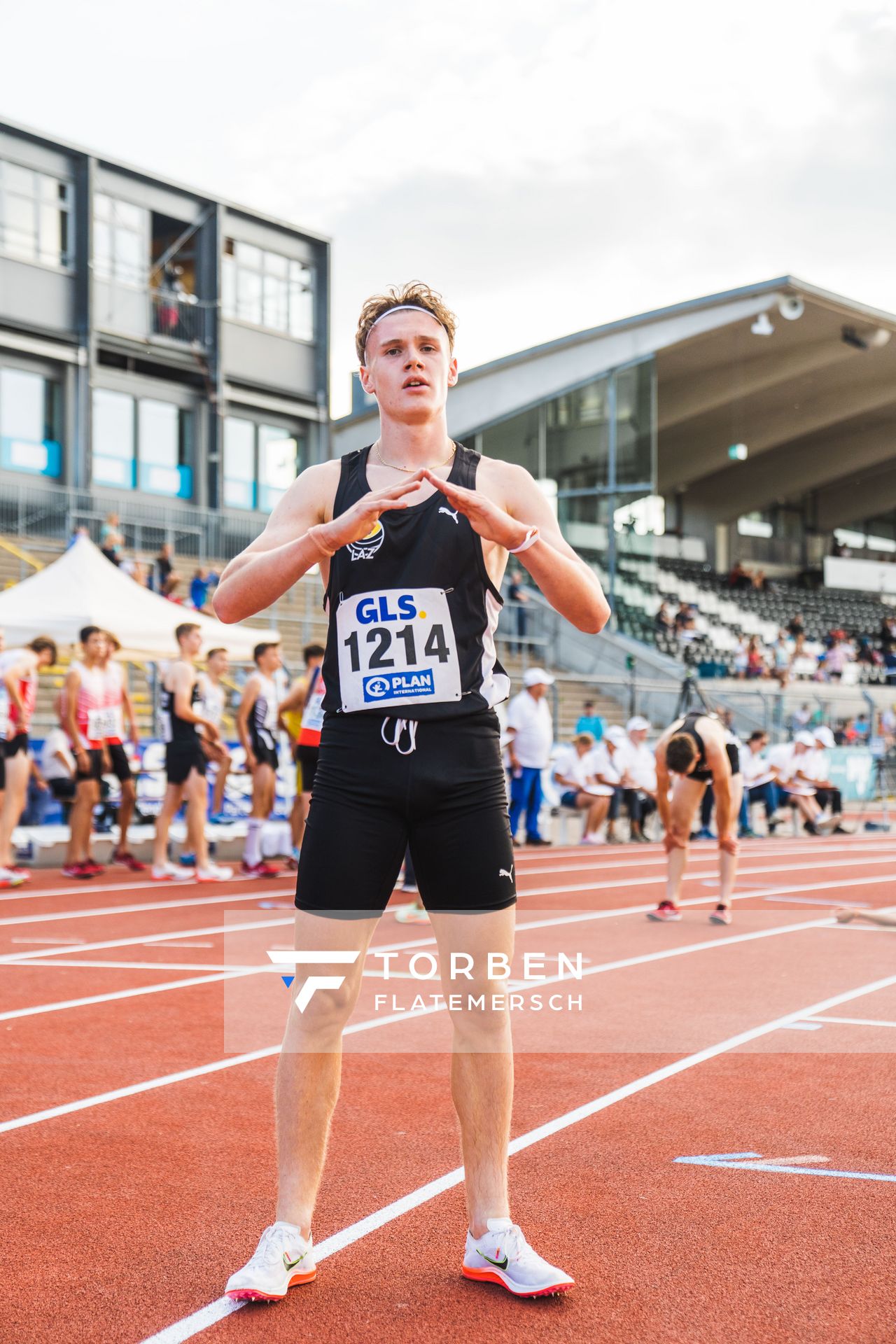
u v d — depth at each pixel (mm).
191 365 29953
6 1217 3098
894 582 46438
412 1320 2535
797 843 16672
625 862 13062
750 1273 2754
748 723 23250
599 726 17516
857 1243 2924
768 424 39250
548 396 29016
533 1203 3199
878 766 21438
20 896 9648
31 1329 2494
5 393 27062
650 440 27906
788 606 39719
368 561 2691
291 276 32219
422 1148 3648
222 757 12578
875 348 31797
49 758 11531
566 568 2654
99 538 24453
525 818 14875
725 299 27312
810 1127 3865
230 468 31062
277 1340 2447
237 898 9562
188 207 30016
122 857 11672
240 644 14250
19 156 27047
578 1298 2633
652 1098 4207
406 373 2791
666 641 29016
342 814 2691
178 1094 4219
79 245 27953
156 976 6414
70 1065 4609
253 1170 3449
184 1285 2705
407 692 2666
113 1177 3387
